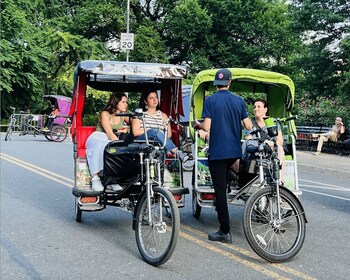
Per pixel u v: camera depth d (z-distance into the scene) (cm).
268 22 3441
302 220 559
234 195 669
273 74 761
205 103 609
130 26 3741
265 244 554
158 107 784
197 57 3534
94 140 685
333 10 1873
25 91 3394
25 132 2427
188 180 1128
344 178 1282
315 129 1936
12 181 1093
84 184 692
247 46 3519
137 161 637
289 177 718
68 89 3741
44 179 1123
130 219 758
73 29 3756
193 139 732
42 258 561
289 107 798
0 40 3058
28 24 3316
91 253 580
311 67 1938
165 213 620
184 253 580
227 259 558
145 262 546
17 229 688
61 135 2228
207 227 712
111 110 735
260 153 602
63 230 687
